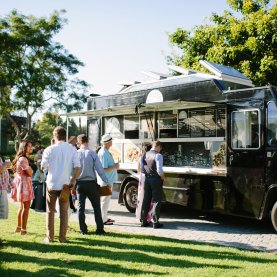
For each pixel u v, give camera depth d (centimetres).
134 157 1098
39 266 553
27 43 3081
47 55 3145
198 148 950
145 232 837
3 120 4172
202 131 944
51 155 697
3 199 690
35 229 812
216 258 608
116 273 527
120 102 1163
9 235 748
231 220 995
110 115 1183
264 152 816
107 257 605
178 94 1009
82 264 566
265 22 1661
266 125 819
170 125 1020
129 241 715
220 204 891
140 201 915
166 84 1043
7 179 699
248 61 1673
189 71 1023
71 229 816
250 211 838
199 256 620
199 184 936
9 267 545
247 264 575
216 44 1881
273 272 534
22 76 3000
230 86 948
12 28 3098
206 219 1006
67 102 3316
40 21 3145
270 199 816
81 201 776
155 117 1056
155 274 523
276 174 792
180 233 832
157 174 886
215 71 945
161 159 877
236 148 866
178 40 2038
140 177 927
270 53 1672
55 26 3150
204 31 1964
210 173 907
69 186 704
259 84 1675
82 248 657
